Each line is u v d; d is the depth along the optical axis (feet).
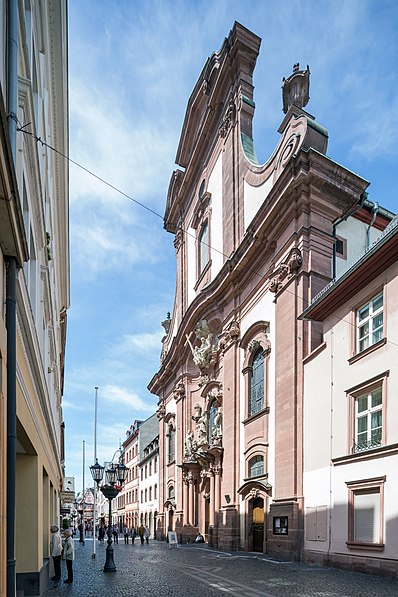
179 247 140.56
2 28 19.08
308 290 64.03
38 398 34.19
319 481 53.01
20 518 31.86
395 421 41.32
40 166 33.12
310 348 61.72
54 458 68.54
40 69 33.96
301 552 55.26
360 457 44.91
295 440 58.95
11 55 19.89
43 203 37.70
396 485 39.60
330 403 52.44
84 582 41.06
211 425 100.99
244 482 75.82
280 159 76.59
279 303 68.49
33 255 33.14
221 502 85.87
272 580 39.04
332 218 68.85
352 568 44.27
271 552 61.67
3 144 14.32
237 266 84.48
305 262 65.31
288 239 68.64
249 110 97.81
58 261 74.18
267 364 72.08
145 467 189.67
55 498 73.05
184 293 131.64
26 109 25.58
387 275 44.88
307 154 67.10
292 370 61.72
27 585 30.83
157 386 152.66
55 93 48.32
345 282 49.37
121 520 237.45
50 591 35.73
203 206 115.96
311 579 39.11
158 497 154.40
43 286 39.29
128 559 66.49
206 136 117.91
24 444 29.58
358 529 44.68
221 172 106.63
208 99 117.29
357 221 82.23
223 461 85.81
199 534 103.55
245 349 81.97
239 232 92.27
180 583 39.11
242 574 43.93
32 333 26.20
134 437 218.18
